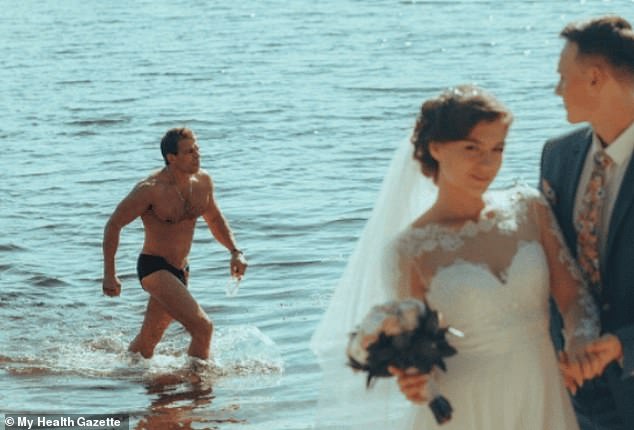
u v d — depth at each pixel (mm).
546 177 5660
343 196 17984
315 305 12188
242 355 10734
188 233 10945
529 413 5148
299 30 46688
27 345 11352
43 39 46500
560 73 5484
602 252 5438
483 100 5039
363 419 5465
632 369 5113
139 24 51625
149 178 10945
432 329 4871
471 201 5191
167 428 9000
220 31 47500
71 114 28109
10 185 19766
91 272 14031
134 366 10719
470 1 56906
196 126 25812
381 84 31312
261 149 22719
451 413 4941
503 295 5086
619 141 5348
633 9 48938
